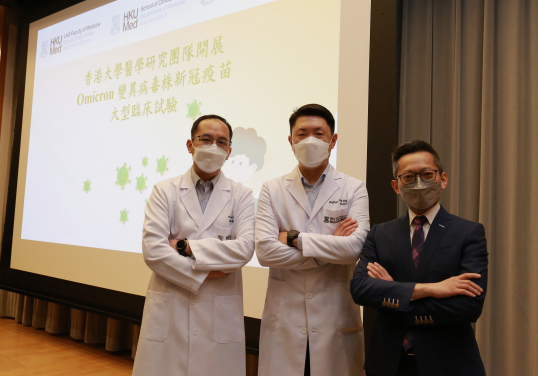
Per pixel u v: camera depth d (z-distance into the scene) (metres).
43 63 4.21
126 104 3.45
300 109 1.62
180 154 3.06
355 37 2.39
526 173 2.04
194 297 1.58
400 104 2.37
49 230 3.86
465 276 1.17
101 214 3.47
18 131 4.36
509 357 1.99
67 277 3.63
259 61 2.76
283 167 2.56
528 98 2.07
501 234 2.07
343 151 2.37
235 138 2.79
